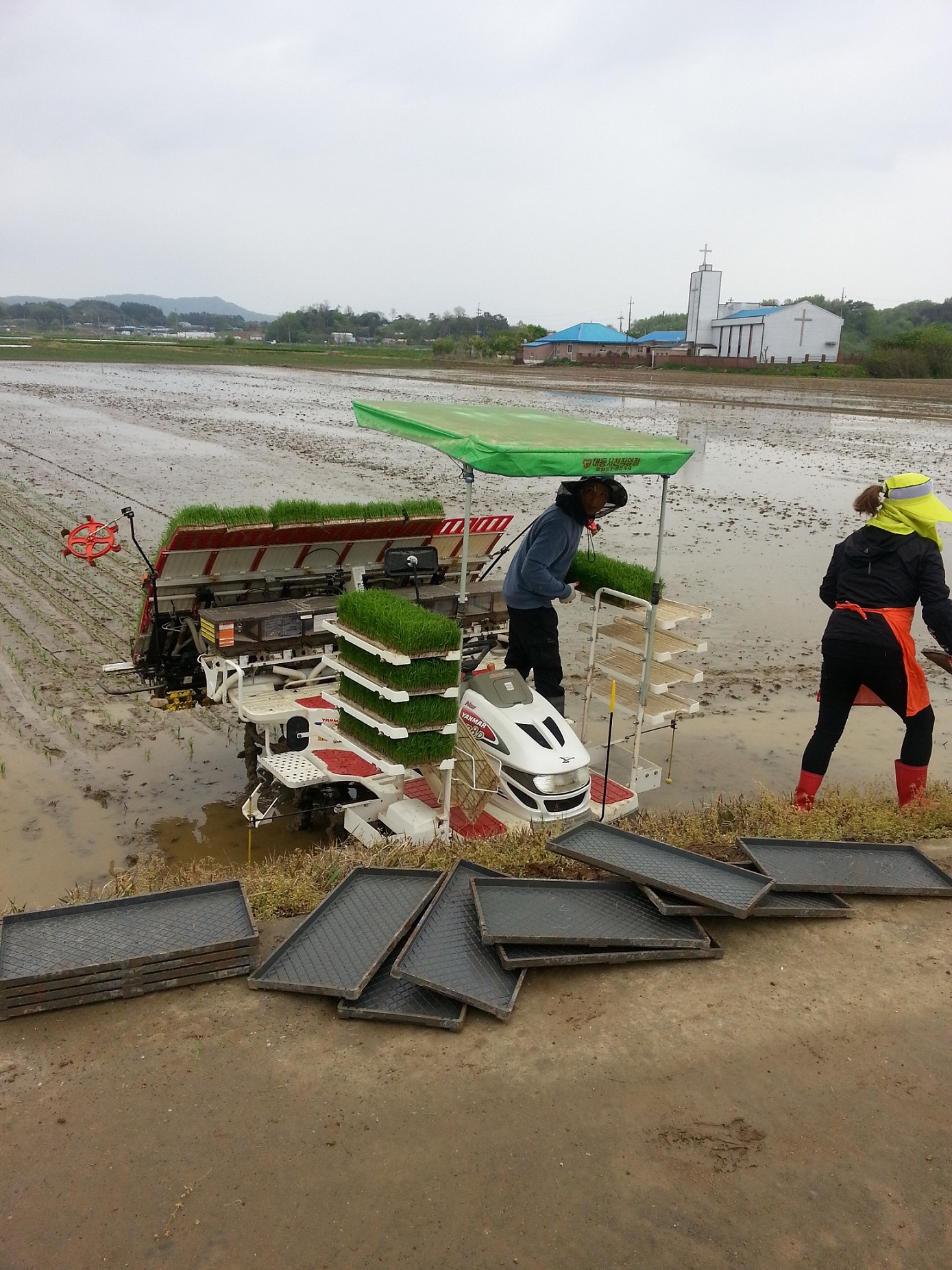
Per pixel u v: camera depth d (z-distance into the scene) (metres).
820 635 12.45
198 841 7.25
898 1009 4.03
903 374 70.31
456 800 6.39
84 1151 3.21
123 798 7.93
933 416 41.97
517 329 123.62
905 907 4.80
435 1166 3.16
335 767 6.78
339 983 3.97
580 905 4.54
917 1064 3.71
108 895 5.18
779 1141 3.31
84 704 9.87
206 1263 2.81
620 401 46.69
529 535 7.14
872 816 5.84
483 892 4.59
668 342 99.06
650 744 9.07
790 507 21.09
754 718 9.81
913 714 6.16
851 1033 3.88
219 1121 3.35
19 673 10.55
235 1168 3.15
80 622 12.46
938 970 4.30
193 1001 3.98
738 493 22.88
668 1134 3.32
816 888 4.72
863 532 6.24
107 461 25.41
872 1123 3.40
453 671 5.69
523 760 6.28
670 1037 3.82
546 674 7.28
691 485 23.97
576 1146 3.26
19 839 7.17
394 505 8.00
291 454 27.67
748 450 30.31
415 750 5.71
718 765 8.70
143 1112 3.38
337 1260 2.82
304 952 4.19
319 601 7.57
